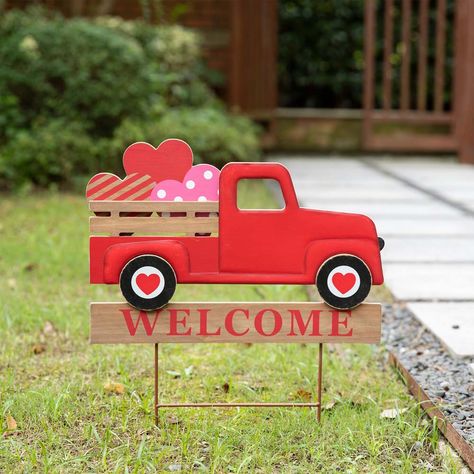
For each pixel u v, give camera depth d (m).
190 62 11.09
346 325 2.87
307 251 2.82
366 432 2.88
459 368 3.38
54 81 8.66
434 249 5.49
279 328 2.87
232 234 2.81
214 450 2.71
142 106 8.93
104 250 2.81
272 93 11.32
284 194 2.81
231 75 11.91
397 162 11.02
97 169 8.39
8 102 8.36
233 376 3.45
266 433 2.88
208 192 2.82
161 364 3.57
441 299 4.36
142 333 2.85
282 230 2.81
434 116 11.23
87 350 3.74
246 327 2.87
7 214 6.82
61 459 2.68
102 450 2.74
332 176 9.31
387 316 4.15
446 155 11.81
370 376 3.46
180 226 2.81
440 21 11.18
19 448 2.76
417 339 3.79
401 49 14.09
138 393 3.23
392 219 6.54
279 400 3.18
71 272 5.03
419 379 3.24
